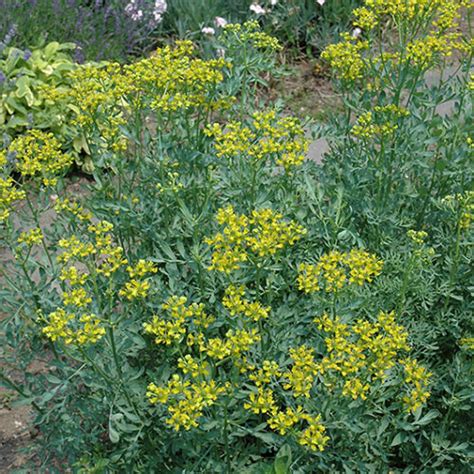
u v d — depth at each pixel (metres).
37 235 0.80
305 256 0.89
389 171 0.96
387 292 0.88
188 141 0.94
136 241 0.98
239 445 0.80
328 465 0.79
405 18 1.01
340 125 1.05
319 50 1.87
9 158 1.34
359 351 0.68
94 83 0.92
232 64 1.00
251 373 0.77
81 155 1.53
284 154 0.86
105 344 0.75
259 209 0.83
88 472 0.79
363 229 1.00
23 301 0.85
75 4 1.81
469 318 0.88
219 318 0.77
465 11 2.04
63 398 0.82
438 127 1.00
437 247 0.97
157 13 1.85
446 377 0.85
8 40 1.63
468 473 0.81
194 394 0.66
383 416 0.81
